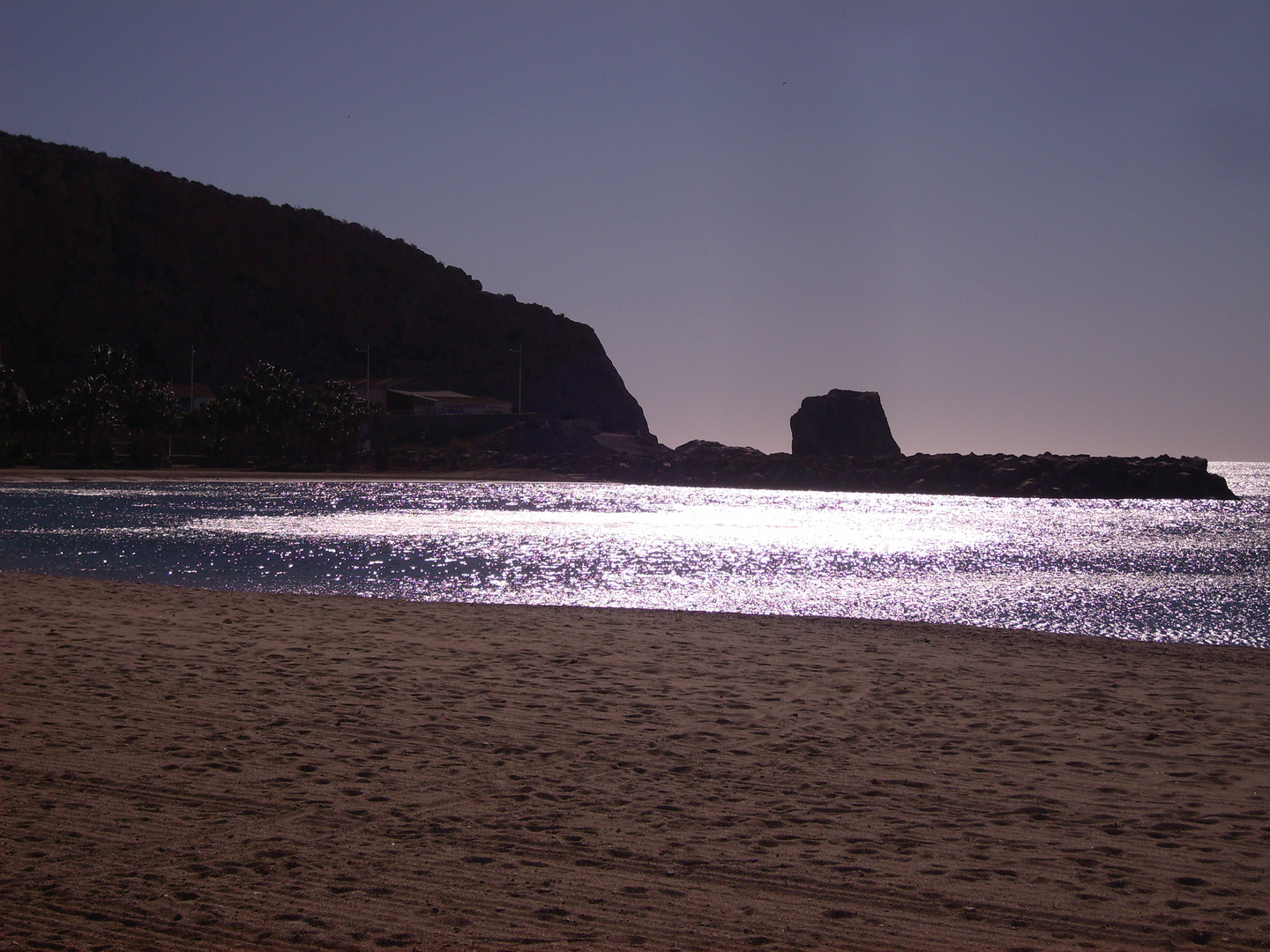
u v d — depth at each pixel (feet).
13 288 538.88
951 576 128.47
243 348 586.86
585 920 19.54
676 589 105.09
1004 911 20.12
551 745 31.89
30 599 64.59
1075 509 332.19
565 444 495.00
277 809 25.39
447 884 21.11
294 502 264.11
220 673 41.78
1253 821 25.43
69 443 426.51
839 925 19.49
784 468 445.37
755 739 33.17
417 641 51.55
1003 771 29.71
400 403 528.22
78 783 26.94
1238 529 240.53
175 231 581.53
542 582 109.19
